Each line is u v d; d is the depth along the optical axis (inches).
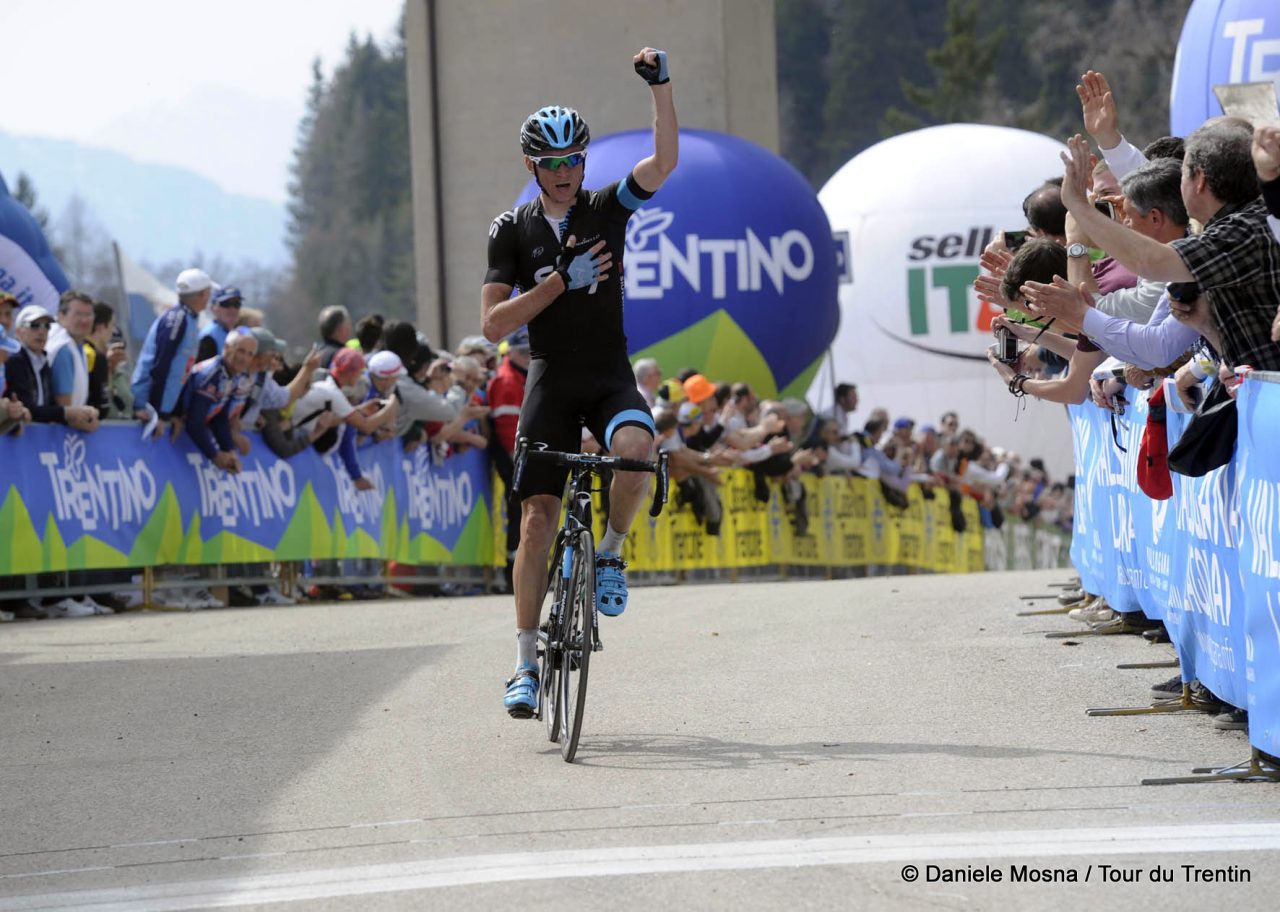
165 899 470.3
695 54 2679.6
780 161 2416.3
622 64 2696.9
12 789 639.1
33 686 909.8
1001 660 891.4
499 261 705.0
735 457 1868.8
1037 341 870.4
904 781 585.6
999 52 7770.7
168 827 563.5
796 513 2022.6
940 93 7755.9
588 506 686.5
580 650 650.8
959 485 2514.8
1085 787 569.6
